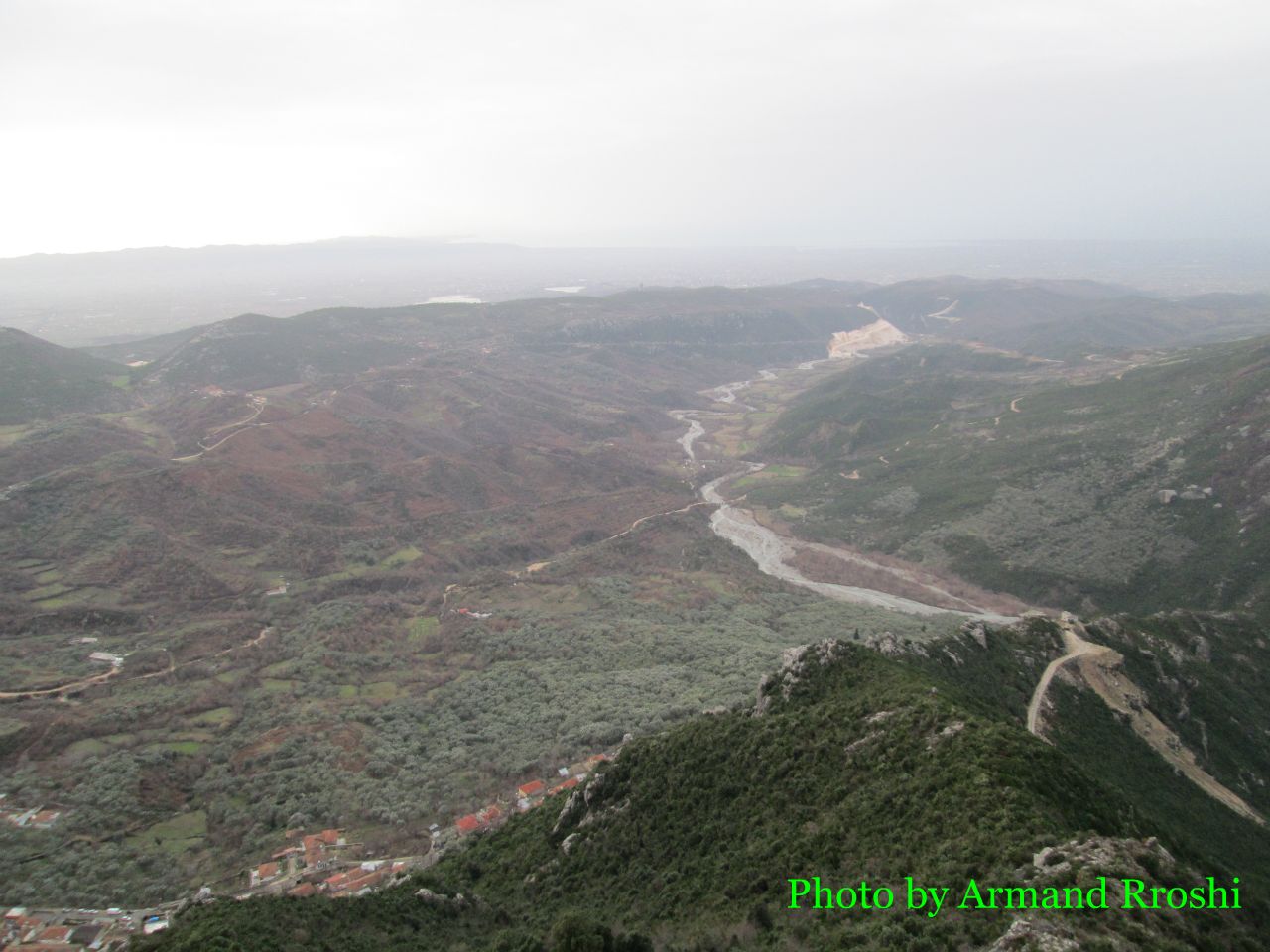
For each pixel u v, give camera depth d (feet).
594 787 263.49
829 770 223.30
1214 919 147.33
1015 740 202.69
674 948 176.14
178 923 198.59
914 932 144.77
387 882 265.54
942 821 179.32
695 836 224.12
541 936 192.44
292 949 183.11
